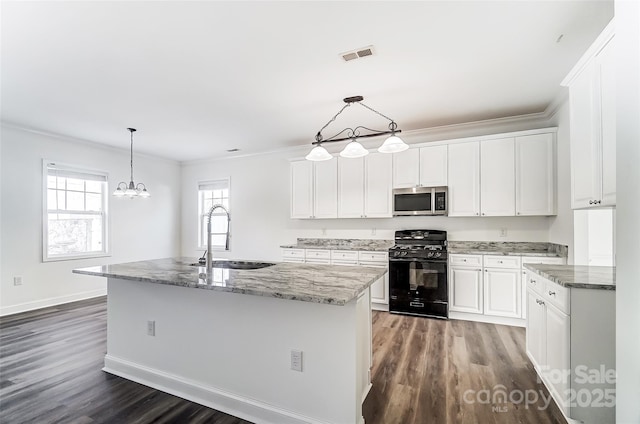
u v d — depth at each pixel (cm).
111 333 262
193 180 654
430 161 418
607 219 283
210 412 207
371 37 221
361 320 199
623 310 123
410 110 365
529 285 258
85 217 505
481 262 374
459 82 292
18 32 212
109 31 212
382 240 482
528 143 369
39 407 209
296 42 226
